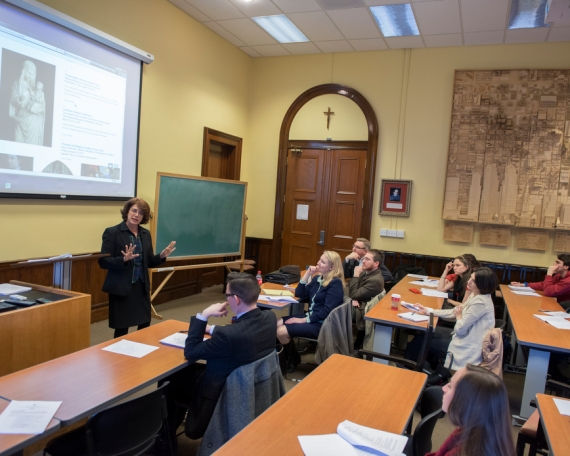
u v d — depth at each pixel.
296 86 6.65
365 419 1.63
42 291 2.79
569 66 5.38
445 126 5.90
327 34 5.70
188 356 2.05
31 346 2.32
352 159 6.41
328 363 2.19
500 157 5.62
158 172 4.84
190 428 2.12
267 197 6.92
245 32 5.86
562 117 5.38
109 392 1.70
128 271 3.07
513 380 3.82
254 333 2.08
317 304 3.50
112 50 4.34
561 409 1.83
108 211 4.52
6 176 3.47
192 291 6.09
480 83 5.67
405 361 2.65
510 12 4.68
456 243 5.93
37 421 1.45
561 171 5.39
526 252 5.62
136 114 4.70
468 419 1.21
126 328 3.16
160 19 4.96
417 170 6.05
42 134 3.73
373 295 3.97
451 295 4.63
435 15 4.90
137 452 1.80
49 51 3.72
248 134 6.98
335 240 6.55
